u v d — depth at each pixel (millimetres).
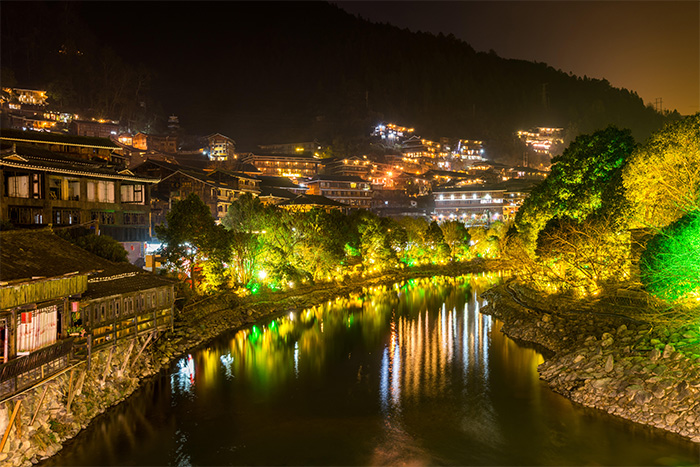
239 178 106750
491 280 103312
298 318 60562
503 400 31672
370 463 23922
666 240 34281
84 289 26406
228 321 54125
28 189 51406
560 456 24188
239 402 31875
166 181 94188
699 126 39438
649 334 33344
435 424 28359
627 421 27094
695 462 22812
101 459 23875
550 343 44156
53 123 142125
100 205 58750
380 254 100000
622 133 55062
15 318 21219
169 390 33906
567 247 49812
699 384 26172
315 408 30984
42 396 23109
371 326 56094
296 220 76375
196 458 24297
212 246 53781
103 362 31172
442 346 46469
